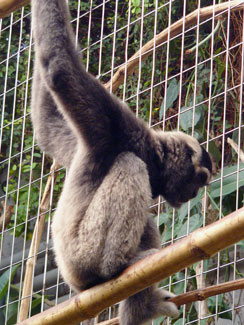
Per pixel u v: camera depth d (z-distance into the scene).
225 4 8.98
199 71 11.70
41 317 6.34
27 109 13.23
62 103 6.65
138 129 7.13
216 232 5.27
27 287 9.02
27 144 13.68
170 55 12.26
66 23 6.69
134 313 7.02
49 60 6.57
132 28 13.38
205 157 7.61
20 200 13.54
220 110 11.73
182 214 9.68
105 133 6.82
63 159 7.68
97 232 6.54
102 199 6.57
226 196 10.61
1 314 11.62
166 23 12.73
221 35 11.97
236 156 11.30
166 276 5.65
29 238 13.77
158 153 7.35
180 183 7.51
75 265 6.69
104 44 13.70
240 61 11.69
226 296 11.55
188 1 12.60
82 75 6.67
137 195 6.51
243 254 11.57
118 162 6.71
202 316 9.32
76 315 6.12
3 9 7.67
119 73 9.20
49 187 9.41
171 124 11.84
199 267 9.48
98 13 13.95
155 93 12.02
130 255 6.43
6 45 14.27
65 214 6.89
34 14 6.76
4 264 14.48
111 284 5.93
